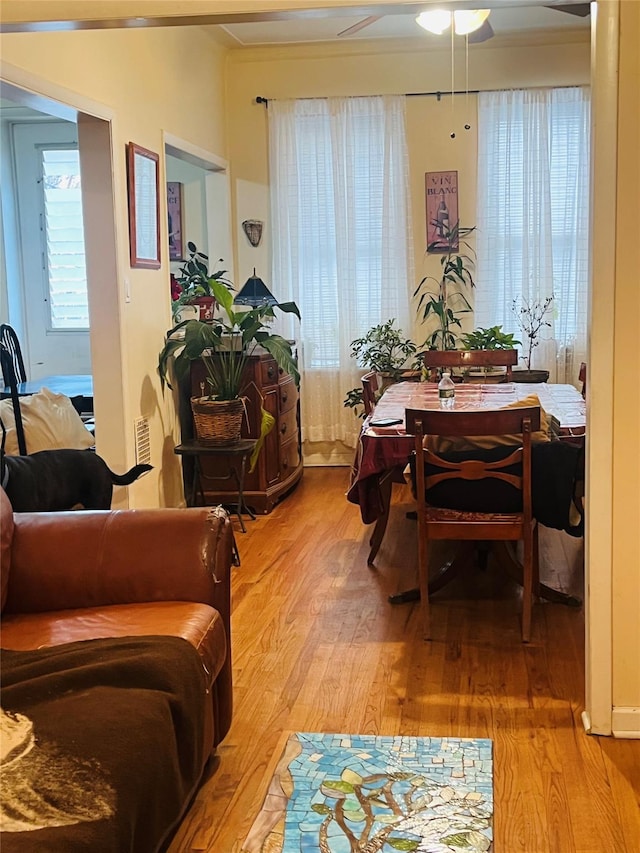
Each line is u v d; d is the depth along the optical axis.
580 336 5.98
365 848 2.05
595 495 2.47
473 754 2.45
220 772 2.39
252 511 5.16
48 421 3.84
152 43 4.72
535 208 5.88
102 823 1.50
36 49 3.43
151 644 2.07
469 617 3.46
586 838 2.08
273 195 6.16
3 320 7.00
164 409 4.91
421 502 3.20
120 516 2.47
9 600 2.40
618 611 2.50
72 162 6.90
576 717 2.65
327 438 6.36
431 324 6.19
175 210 6.25
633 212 2.36
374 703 2.76
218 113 5.98
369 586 3.84
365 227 6.12
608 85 2.32
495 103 5.86
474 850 2.04
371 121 6.01
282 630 3.36
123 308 4.27
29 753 1.65
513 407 3.23
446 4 2.33
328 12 2.37
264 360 5.11
